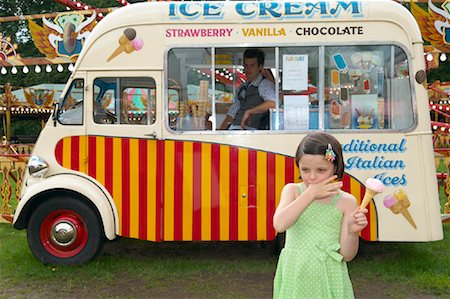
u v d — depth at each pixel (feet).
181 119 19.48
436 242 24.02
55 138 19.88
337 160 9.69
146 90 19.60
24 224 20.17
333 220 10.21
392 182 18.98
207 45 19.31
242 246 23.70
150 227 19.54
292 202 9.76
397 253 22.12
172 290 17.87
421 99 18.95
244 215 19.31
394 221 18.98
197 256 22.04
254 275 19.39
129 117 19.69
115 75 19.61
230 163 19.33
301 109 19.25
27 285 18.34
